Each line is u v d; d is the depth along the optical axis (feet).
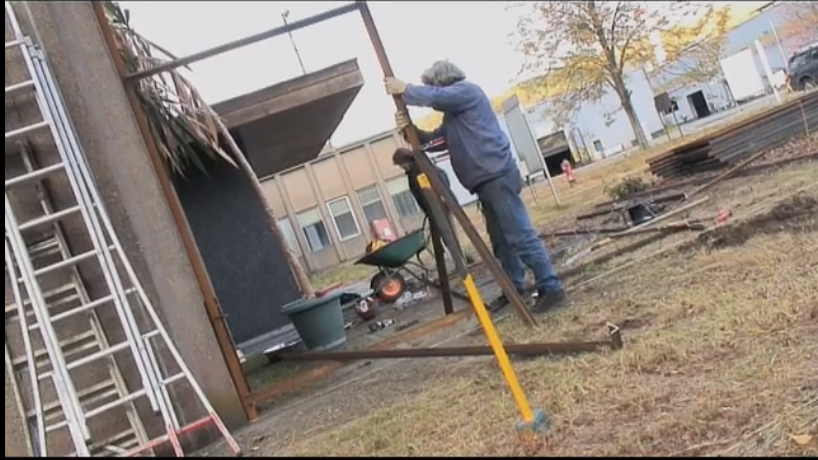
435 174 16.66
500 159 18.88
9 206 14.84
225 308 33.88
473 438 11.46
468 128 18.76
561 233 34.42
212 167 33.99
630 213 30.91
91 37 16.05
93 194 15.28
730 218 21.84
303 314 23.45
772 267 16.49
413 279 33.73
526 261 19.17
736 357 12.25
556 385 12.69
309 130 37.70
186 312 16.19
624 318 16.19
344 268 60.29
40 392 15.46
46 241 16.03
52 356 14.08
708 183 28.66
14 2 16.22
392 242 30.22
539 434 10.89
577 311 17.87
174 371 16.05
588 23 60.39
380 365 18.21
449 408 13.26
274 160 44.62
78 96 16.42
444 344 18.42
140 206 16.14
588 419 11.16
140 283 16.08
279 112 29.89
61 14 15.97
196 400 15.98
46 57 16.28
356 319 29.63
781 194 21.91
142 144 16.25
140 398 15.87
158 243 16.16
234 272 34.22
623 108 60.85
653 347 13.42
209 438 15.76
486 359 15.93
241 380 16.47
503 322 18.72
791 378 10.85
